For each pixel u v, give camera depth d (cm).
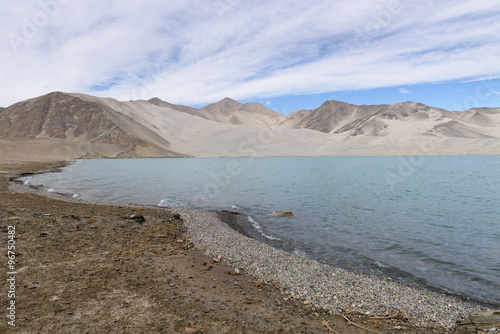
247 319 676
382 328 694
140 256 1045
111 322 592
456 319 756
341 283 966
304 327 668
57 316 589
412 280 1054
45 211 1603
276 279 968
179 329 594
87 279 787
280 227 1847
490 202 2861
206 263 1076
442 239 1591
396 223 1973
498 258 1295
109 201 2562
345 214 2266
